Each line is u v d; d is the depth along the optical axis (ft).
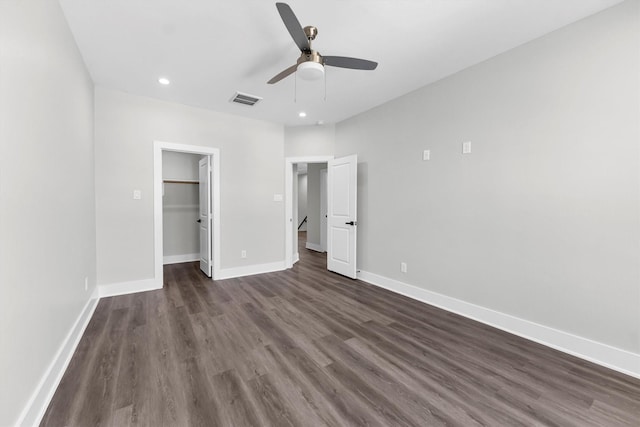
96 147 10.58
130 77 9.87
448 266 9.86
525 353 7.00
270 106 12.71
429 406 5.14
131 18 6.77
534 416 4.91
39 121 5.16
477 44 7.87
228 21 6.91
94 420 4.71
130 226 11.32
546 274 7.48
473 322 8.84
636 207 6.13
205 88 10.80
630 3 6.11
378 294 11.50
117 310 9.53
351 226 13.58
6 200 3.95
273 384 5.73
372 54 8.39
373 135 12.89
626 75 6.19
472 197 9.11
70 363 6.38
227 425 4.64
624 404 5.22
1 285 3.76
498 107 8.40
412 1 6.19
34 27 4.99
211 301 10.52
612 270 6.45
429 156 10.42
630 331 6.22
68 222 6.86
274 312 9.52
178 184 17.29
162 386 5.61
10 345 3.96
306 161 15.56
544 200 7.50
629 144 6.19
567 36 7.01
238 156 14.05
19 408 4.17
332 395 5.41
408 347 7.27
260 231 14.89
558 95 7.20
